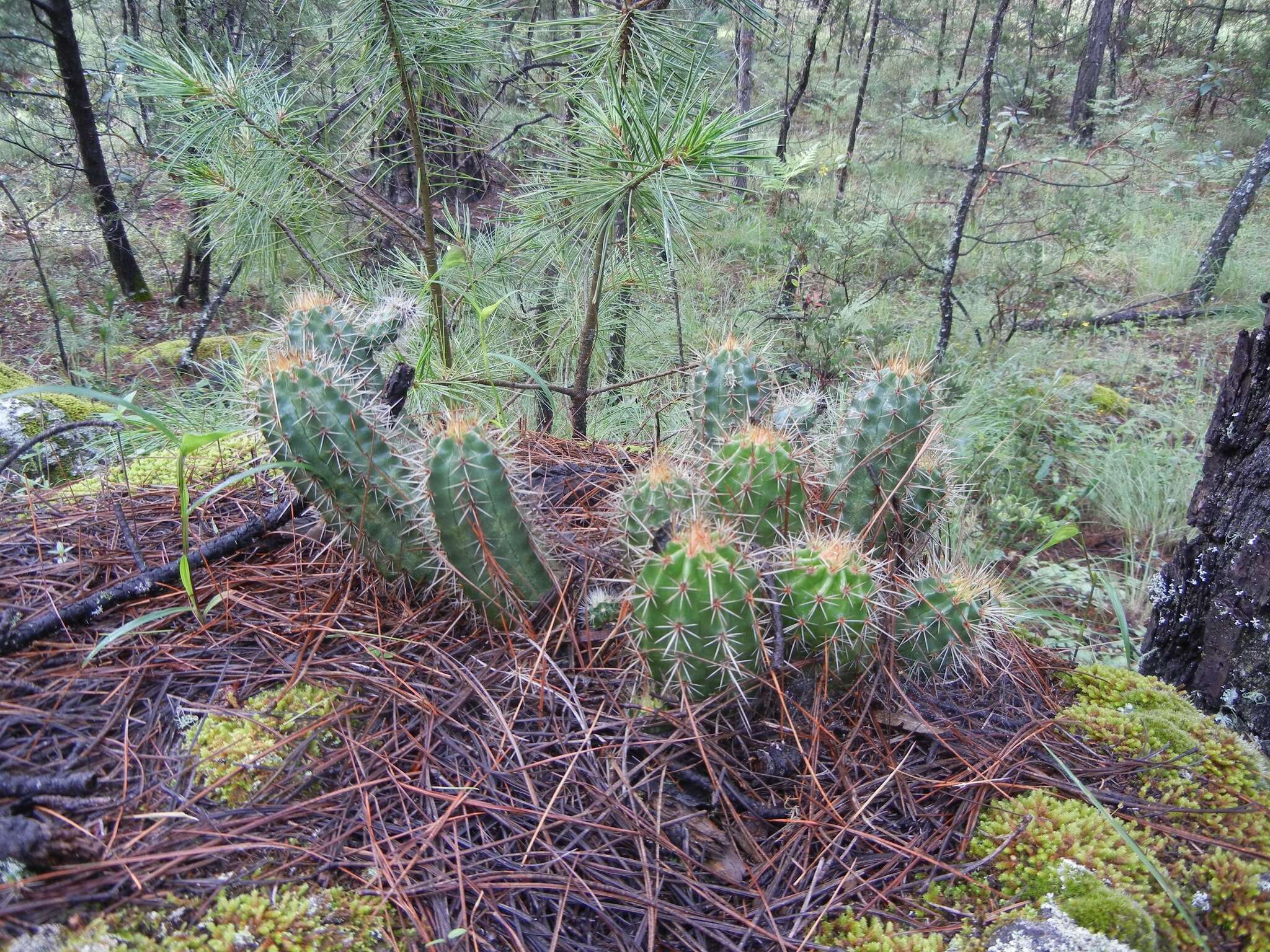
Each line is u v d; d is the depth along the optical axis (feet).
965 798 5.61
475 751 5.36
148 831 4.56
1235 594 7.00
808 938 4.60
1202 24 47.03
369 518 6.18
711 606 4.98
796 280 18.06
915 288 22.68
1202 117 43.19
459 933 4.24
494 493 5.74
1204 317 22.61
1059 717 6.44
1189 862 5.33
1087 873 5.02
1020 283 20.01
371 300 11.49
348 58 9.61
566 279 11.75
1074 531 8.75
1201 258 25.62
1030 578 12.21
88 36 32.07
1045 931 4.71
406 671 5.94
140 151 26.07
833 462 6.95
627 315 13.14
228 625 6.23
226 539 6.86
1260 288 24.16
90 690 5.47
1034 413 16.43
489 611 6.20
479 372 11.26
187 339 21.91
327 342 7.25
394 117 10.98
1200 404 17.37
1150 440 16.12
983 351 18.28
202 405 14.42
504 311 12.19
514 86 13.35
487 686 5.86
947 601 6.17
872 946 4.60
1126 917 4.78
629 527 6.20
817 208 24.66
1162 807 5.64
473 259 10.80
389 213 10.43
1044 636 10.71
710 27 9.39
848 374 14.10
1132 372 19.57
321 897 4.39
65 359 18.19
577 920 4.56
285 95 10.00
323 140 10.62
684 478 6.23
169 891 4.32
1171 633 7.57
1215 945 5.00
